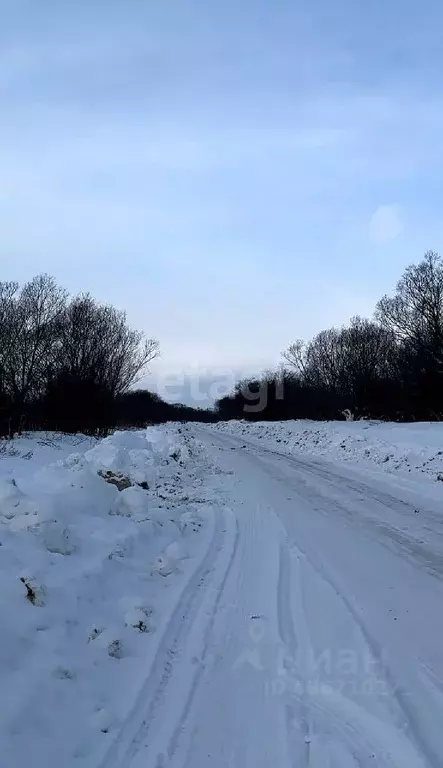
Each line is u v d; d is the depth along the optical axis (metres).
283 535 9.25
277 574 7.25
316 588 6.78
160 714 4.23
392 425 28.84
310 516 10.68
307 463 19.19
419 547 8.58
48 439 24.80
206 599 6.43
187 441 25.77
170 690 4.57
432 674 4.81
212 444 27.91
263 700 4.45
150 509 10.16
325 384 59.44
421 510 11.20
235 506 11.65
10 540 6.08
